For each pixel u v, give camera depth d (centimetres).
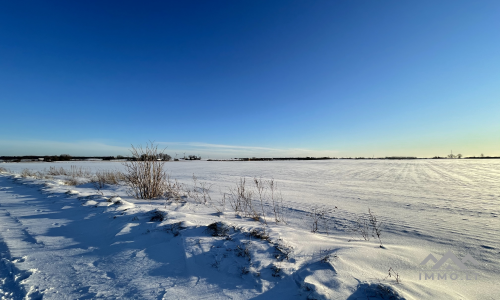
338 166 2969
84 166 3083
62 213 521
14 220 473
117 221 434
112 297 219
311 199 804
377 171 2047
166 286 236
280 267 257
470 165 2970
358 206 679
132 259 296
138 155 823
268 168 2733
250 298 214
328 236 425
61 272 266
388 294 194
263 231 375
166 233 366
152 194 801
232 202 769
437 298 202
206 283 239
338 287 215
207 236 345
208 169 2619
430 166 2778
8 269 270
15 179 1207
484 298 214
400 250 325
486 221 498
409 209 627
